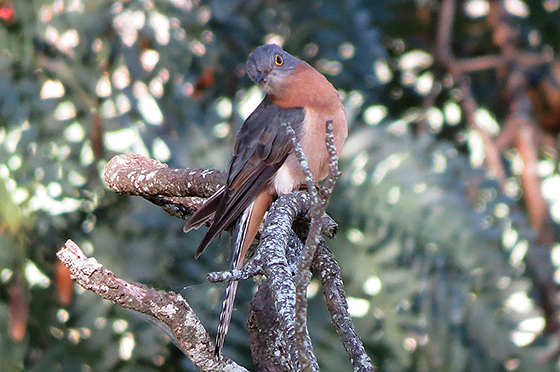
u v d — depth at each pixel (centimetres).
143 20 1032
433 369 1048
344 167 1056
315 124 778
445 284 1034
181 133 1072
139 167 750
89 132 1023
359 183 1044
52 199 1003
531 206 1459
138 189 729
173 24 1052
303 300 367
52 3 1007
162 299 458
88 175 1041
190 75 1125
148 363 977
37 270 1039
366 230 1040
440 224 1018
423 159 1076
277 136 765
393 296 1027
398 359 1029
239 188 697
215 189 689
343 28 1200
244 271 449
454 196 1042
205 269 982
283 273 445
